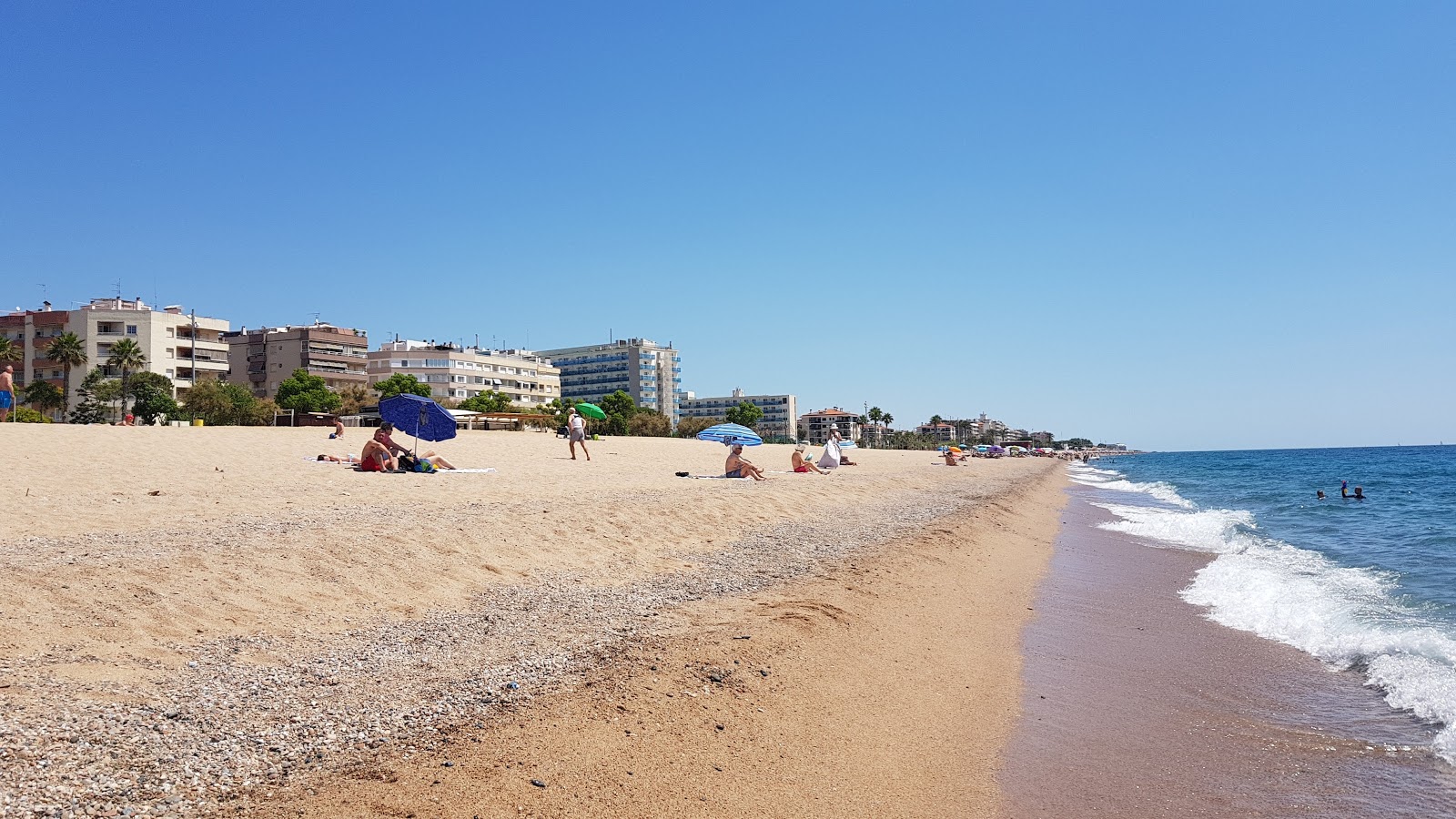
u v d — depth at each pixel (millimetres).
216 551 10320
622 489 21766
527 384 161625
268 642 7938
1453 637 10750
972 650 10062
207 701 6273
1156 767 6750
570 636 8828
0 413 29250
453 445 37531
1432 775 6633
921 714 7684
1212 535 24609
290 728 5898
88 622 7656
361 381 130500
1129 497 46594
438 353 144875
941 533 19391
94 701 5973
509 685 7117
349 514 14109
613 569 12695
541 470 27188
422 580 10664
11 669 6367
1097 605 13297
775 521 19391
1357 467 92750
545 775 5473
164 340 105688
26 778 4684
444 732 6035
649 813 5188
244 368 128125
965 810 5855
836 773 6203
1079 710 8102
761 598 11180
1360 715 8039
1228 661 9938
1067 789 6281
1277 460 143250
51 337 102438
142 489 15508
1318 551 20938
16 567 8898
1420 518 31250
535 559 12594
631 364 199875
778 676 7977
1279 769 6746
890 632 10211
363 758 5508
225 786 4953
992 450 118062
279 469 20984
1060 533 24953
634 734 6266
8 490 14062
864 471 41750
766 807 5516
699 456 45312
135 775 4930
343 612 9125
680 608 10445
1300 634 11234
